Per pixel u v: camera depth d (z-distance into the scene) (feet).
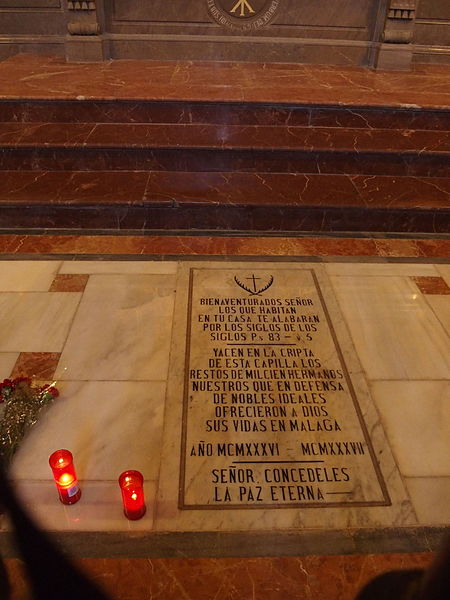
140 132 14.92
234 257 12.66
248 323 10.61
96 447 8.11
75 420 8.52
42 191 13.57
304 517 7.25
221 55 18.58
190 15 17.76
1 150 14.21
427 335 10.57
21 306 10.93
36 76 16.47
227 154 14.48
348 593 6.44
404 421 8.71
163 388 9.14
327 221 13.66
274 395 9.04
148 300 11.18
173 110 15.21
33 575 5.61
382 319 10.93
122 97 14.89
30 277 11.78
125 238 13.25
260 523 7.16
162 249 12.87
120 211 13.30
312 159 14.65
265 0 17.47
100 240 13.15
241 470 7.80
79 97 14.82
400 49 18.15
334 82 16.81
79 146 14.14
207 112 15.28
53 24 18.35
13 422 8.12
